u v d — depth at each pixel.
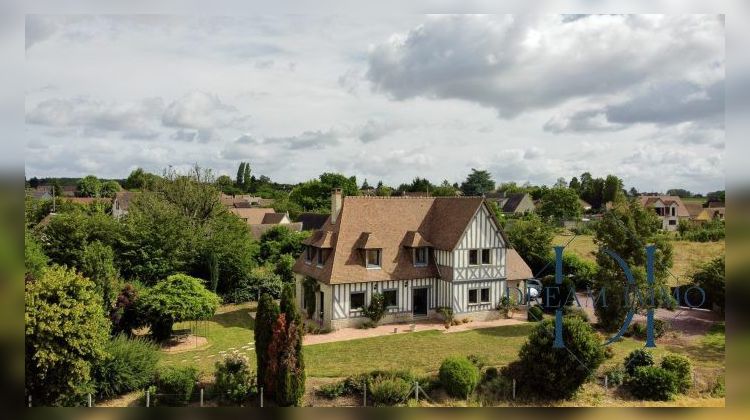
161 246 35.47
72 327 16.83
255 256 44.75
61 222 33.31
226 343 26.03
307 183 93.50
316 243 30.45
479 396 19.77
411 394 19.47
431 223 32.66
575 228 58.75
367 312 28.92
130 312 24.92
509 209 92.00
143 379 19.08
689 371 20.67
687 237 47.62
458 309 29.94
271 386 18.64
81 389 17.39
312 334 27.31
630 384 20.78
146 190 46.66
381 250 29.69
